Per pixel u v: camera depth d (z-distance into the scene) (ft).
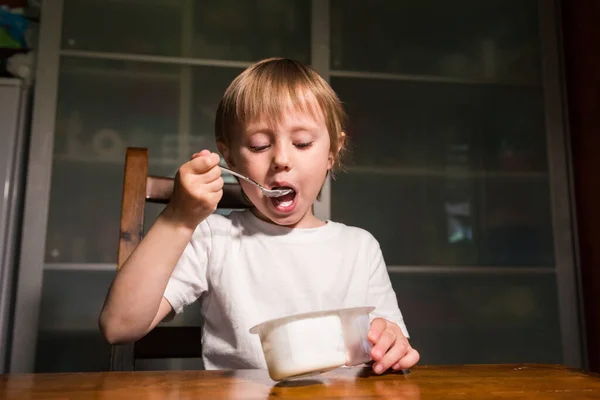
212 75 6.58
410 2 7.10
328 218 6.25
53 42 6.19
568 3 7.18
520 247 6.79
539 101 7.16
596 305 6.48
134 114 6.37
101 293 5.93
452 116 6.98
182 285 3.05
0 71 6.57
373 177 6.67
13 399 1.48
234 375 1.96
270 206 3.06
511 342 6.54
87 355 5.79
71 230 6.01
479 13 7.22
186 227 2.49
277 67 3.28
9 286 5.82
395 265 6.53
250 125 3.04
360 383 1.77
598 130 6.51
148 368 5.71
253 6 6.79
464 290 6.58
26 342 5.56
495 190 6.89
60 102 6.23
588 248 6.67
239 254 3.28
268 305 3.17
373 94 6.86
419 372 2.07
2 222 5.74
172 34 6.60
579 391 1.63
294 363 1.71
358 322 1.90
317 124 3.11
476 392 1.60
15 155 5.94
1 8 6.61
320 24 6.66
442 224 6.71
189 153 6.40
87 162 6.17
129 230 3.10
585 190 6.77
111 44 6.46
